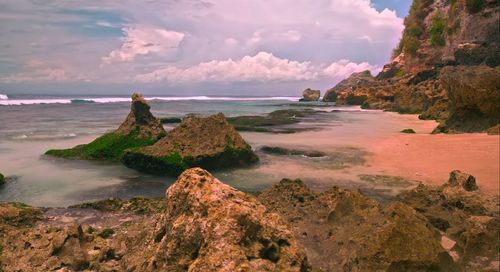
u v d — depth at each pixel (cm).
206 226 512
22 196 1409
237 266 469
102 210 1188
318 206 1083
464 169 1530
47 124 3812
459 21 6309
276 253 523
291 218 1027
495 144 1967
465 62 5088
